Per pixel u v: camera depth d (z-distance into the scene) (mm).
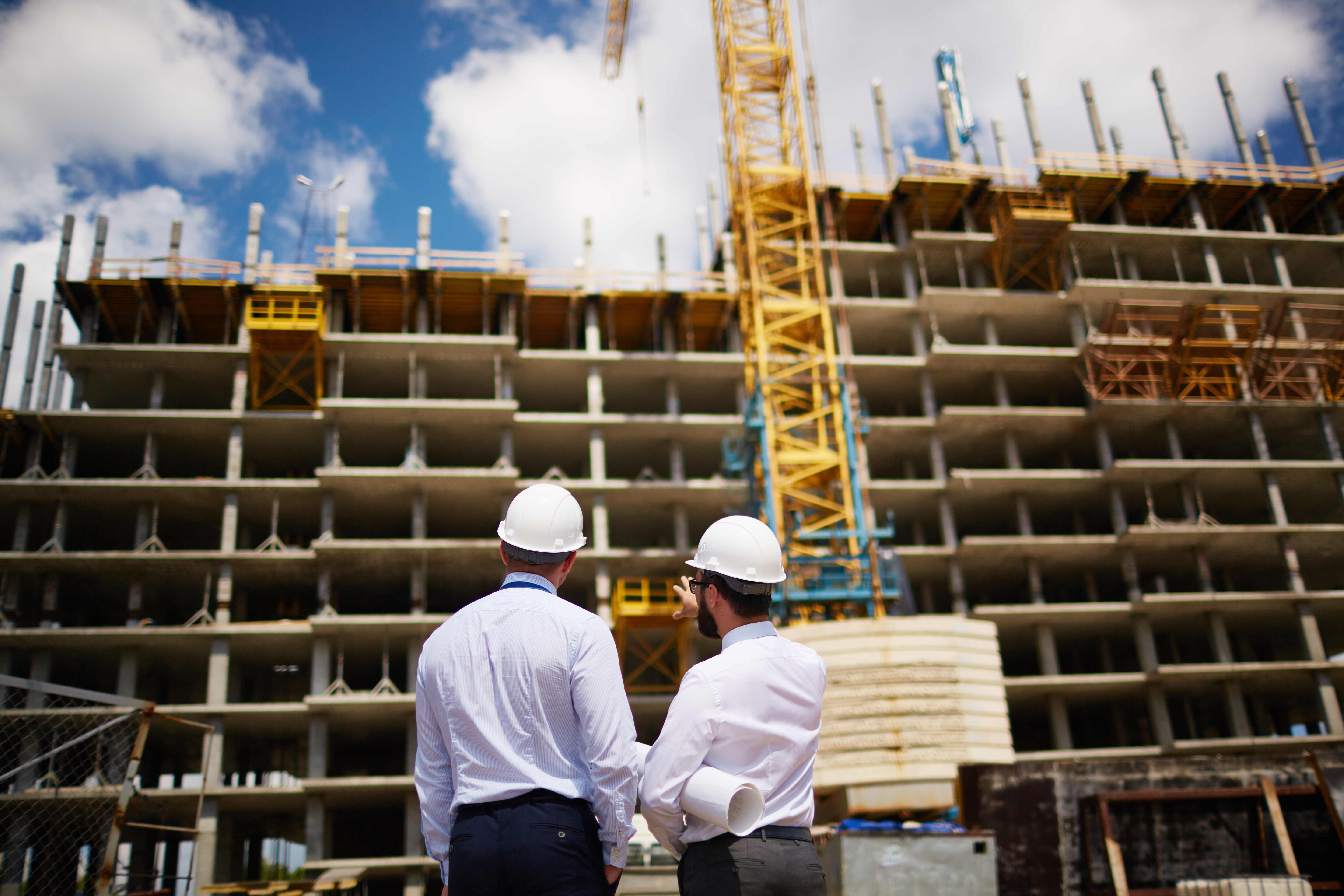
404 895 46750
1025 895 10438
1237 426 59469
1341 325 58375
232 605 52938
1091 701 56031
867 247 60500
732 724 4250
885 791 20406
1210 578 54625
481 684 4125
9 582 49000
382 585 54406
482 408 52906
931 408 58062
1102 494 57656
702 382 58281
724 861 4172
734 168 53031
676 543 53969
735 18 54688
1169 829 10555
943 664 28016
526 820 3938
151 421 51938
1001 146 65000
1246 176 65500
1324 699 52156
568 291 56688
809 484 48875
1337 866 10422
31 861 28047
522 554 4523
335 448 52500
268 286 53812
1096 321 60938
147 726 14602
